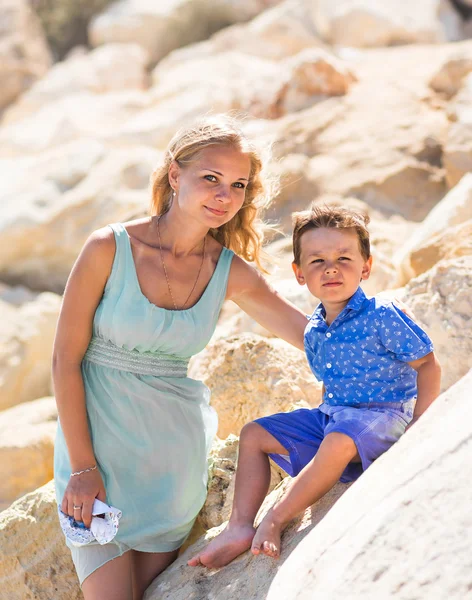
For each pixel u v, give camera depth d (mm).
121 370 2850
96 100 13539
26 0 19500
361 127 8766
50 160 10953
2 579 3088
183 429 2920
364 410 2551
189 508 2943
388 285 4867
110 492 2818
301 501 2486
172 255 2906
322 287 2646
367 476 2262
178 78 13688
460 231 4621
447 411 2189
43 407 5812
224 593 2471
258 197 3111
